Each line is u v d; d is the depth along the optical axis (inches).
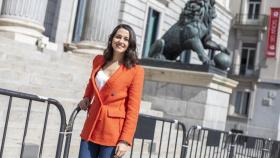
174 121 267.4
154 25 922.7
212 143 339.9
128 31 166.7
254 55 1390.3
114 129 164.4
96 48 565.3
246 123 1327.5
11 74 352.2
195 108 493.7
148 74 521.7
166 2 944.3
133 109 165.5
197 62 1013.2
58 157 180.5
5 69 346.6
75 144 297.6
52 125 307.3
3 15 472.7
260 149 446.9
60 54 489.1
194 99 495.5
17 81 354.6
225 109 533.3
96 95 167.3
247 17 1405.0
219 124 519.8
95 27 568.1
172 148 391.5
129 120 164.6
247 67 1396.4
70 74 430.0
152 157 345.7
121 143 162.6
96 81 169.3
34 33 475.5
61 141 180.7
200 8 513.7
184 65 502.0
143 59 530.3
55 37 724.0
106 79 167.3
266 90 1317.7
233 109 1360.7
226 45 1234.0
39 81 381.4
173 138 418.0
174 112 502.0
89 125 167.3
